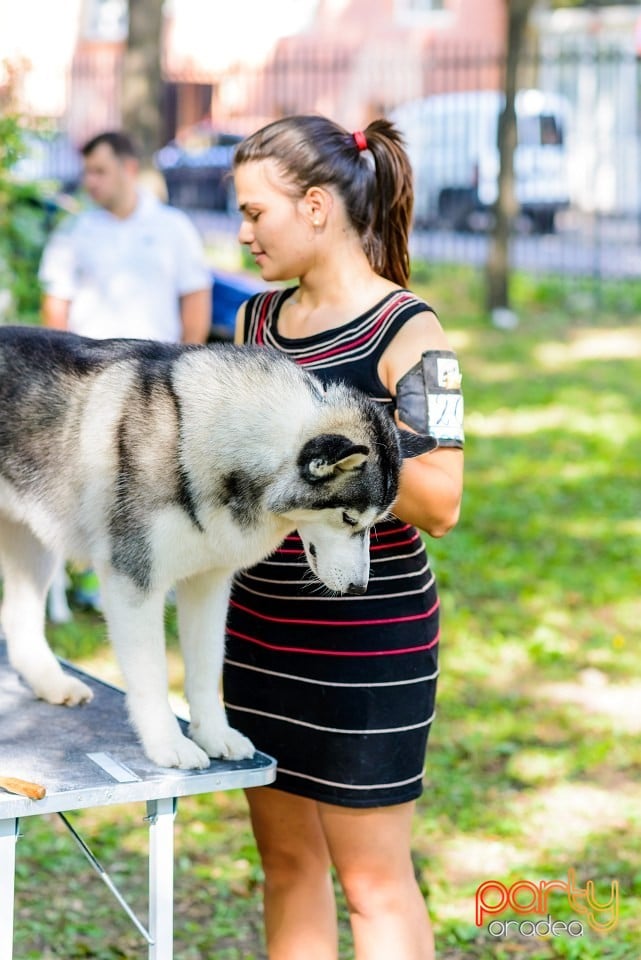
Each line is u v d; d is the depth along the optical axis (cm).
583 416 1184
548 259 1938
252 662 304
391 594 292
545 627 716
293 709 298
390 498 273
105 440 284
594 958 409
